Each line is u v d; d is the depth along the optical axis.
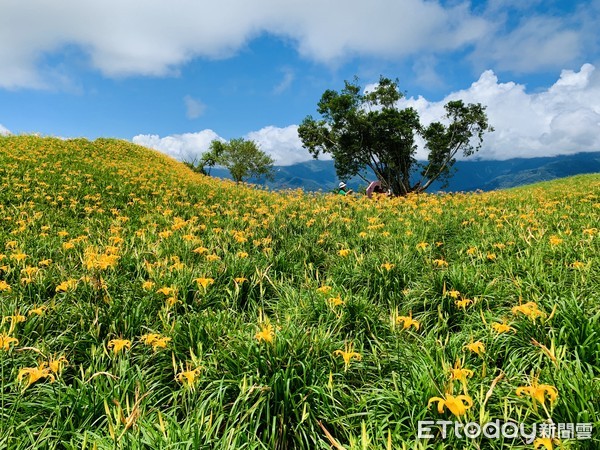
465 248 6.50
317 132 40.22
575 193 12.42
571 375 2.39
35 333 3.41
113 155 20.98
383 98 38.16
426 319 4.07
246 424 2.39
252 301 4.47
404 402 2.47
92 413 2.50
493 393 2.51
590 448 2.03
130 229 7.74
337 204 11.87
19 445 2.22
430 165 39.41
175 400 2.63
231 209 10.58
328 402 2.71
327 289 4.06
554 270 4.51
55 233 7.12
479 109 36.56
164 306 3.95
